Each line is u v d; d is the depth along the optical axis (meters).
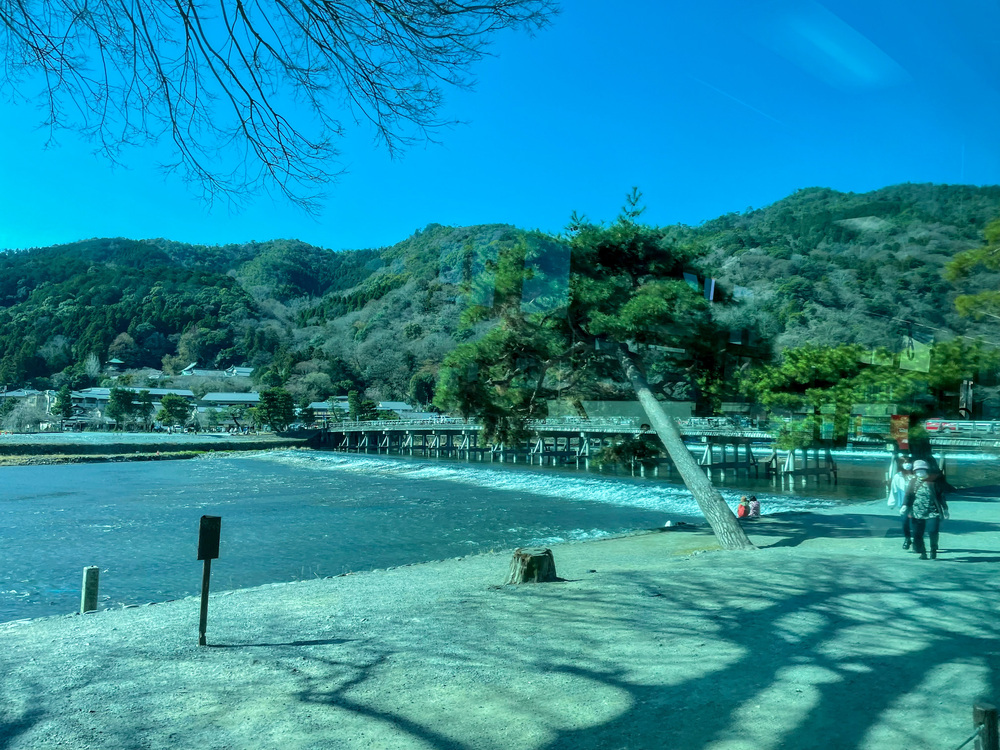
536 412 16.08
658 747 3.72
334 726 4.28
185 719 4.56
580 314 14.75
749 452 38.69
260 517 32.16
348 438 94.75
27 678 5.85
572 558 13.98
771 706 4.16
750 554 11.19
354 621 7.70
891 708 3.98
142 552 23.73
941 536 9.38
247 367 157.25
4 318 182.88
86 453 77.62
